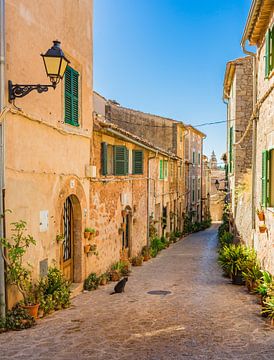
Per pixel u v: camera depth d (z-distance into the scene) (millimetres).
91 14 12086
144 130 29250
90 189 12188
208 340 6527
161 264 17234
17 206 7824
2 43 7105
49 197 9273
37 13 8531
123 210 15789
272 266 9344
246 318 7898
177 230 29672
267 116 10227
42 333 7020
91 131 12094
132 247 17438
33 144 8461
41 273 8852
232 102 19766
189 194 35688
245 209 14734
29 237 7781
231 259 13219
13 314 7395
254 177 12281
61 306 9062
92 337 6773
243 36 11695
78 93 11062
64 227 10820
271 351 5957
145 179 19562
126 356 5816
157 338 6680
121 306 9258
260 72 11570
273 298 7797
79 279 11414
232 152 19609
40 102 8719
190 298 10031
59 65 7242
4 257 7312
